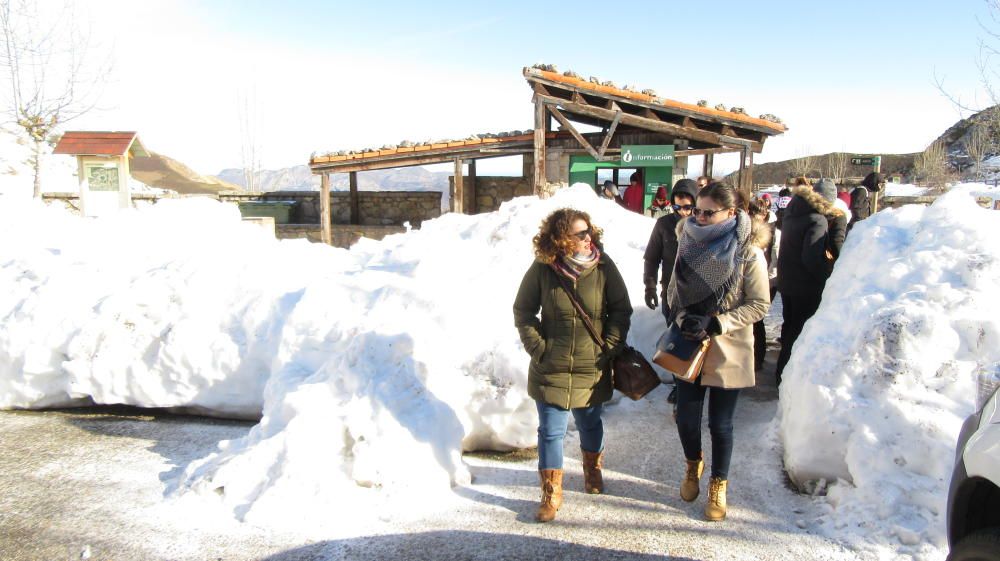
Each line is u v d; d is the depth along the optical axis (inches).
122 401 188.7
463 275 194.2
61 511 133.3
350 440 140.6
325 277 201.6
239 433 178.1
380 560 114.7
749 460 151.3
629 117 490.3
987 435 80.5
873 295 143.3
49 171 919.7
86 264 227.1
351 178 683.4
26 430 180.5
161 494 140.6
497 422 156.7
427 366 151.9
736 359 123.7
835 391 131.5
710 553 114.6
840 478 129.0
